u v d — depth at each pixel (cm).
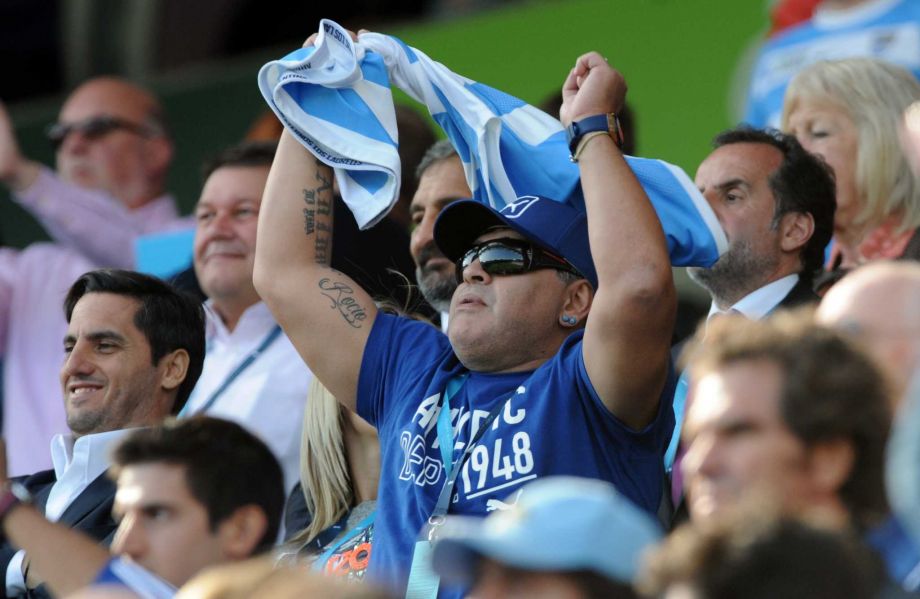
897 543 1089
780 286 1778
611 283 1338
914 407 957
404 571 1348
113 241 2656
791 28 2327
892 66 1995
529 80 2717
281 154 1591
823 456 1002
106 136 2755
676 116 2505
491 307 1441
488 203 1598
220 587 952
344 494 1667
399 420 1441
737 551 847
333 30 1593
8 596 1648
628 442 1364
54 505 1695
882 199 1939
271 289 1539
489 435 1374
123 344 1777
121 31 3500
